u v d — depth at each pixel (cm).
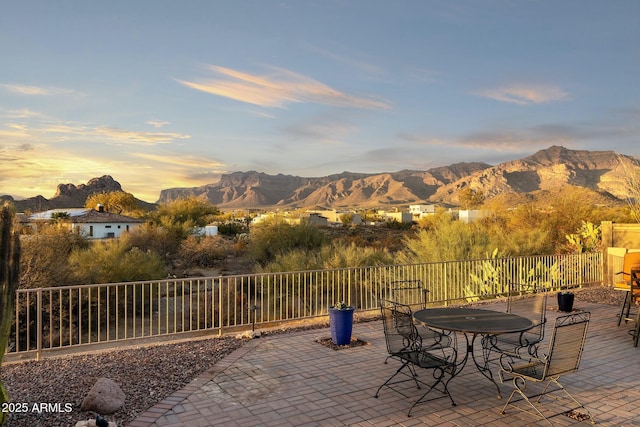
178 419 449
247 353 678
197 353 675
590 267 1391
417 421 448
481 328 497
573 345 462
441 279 1154
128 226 5178
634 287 779
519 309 762
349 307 739
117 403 469
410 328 541
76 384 539
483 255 1505
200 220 5194
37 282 1363
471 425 440
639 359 655
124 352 681
